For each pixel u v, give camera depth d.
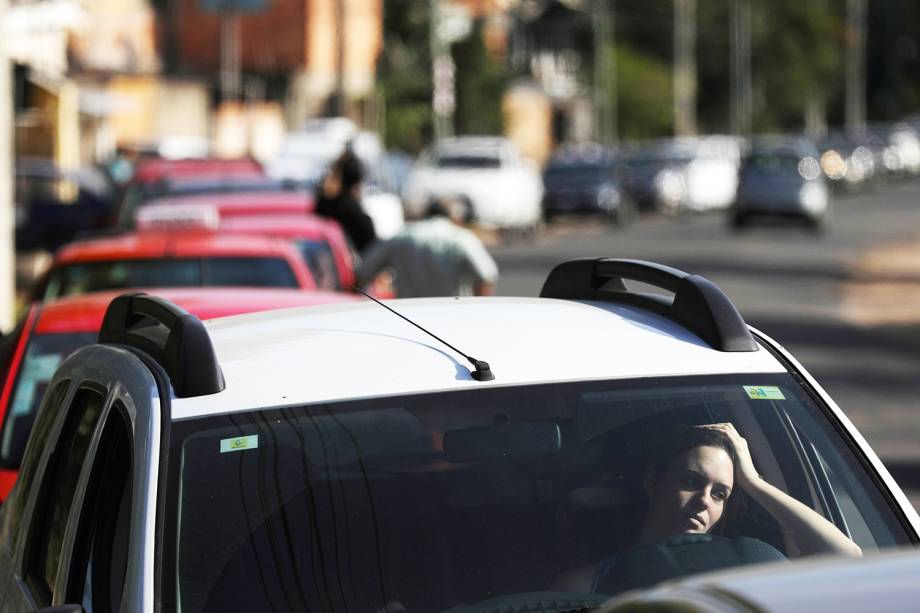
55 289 17.62
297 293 14.05
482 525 6.78
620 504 6.91
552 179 90.62
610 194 89.56
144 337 7.75
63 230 63.41
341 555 6.61
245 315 8.74
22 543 8.10
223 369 7.23
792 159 81.56
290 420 6.91
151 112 99.19
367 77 118.00
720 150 110.44
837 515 7.03
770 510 6.98
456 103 125.19
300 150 67.69
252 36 108.62
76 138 78.44
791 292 49.91
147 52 102.69
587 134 178.38
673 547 6.82
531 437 7.02
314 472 6.77
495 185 73.56
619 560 6.77
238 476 6.68
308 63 109.38
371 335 7.62
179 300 13.48
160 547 6.45
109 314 8.45
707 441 7.05
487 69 127.62
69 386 8.26
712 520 6.98
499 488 6.88
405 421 6.98
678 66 174.25
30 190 64.19
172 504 6.57
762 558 6.84
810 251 68.25
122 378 7.30
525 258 65.50
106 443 7.27
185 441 6.75
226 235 18.84
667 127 179.38
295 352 7.41
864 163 134.75
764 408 7.27
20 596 7.75
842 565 4.14
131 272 17.70
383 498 6.76
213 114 104.06
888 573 4.02
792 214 80.88
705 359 7.45
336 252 22.62
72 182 64.75
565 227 90.81
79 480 7.41
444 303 8.44
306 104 110.75
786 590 3.95
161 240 18.36
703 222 95.56
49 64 65.12
